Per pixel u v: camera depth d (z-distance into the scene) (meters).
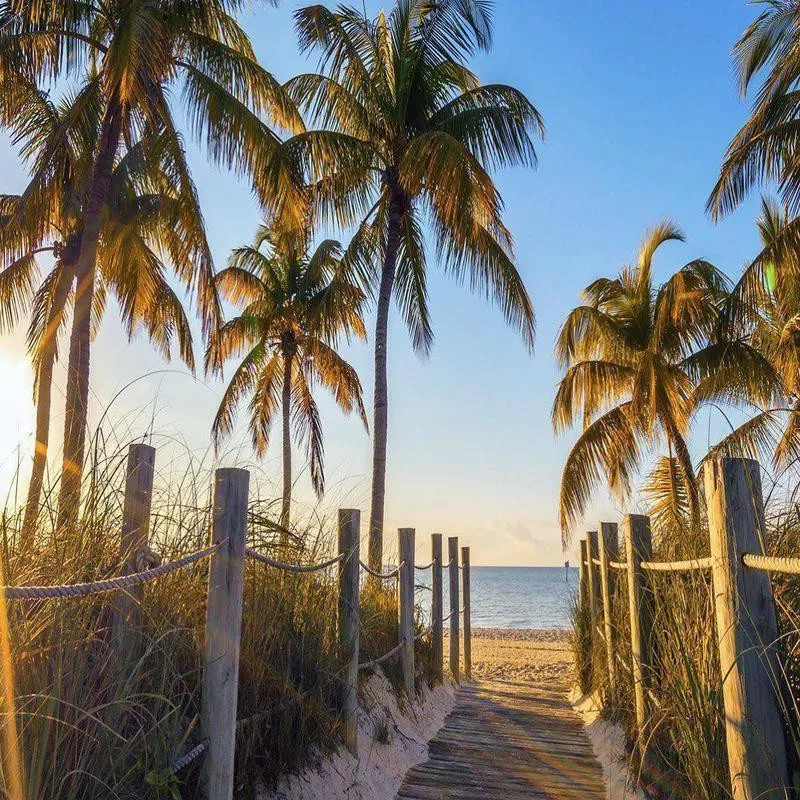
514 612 55.50
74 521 3.19
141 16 9.77
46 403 10.63
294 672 4.45
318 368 21.41
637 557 5.60
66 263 12.62
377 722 5.97
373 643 6.88
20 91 12.30
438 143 11.77
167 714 2.79
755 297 11.98
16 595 2.10
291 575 4.55
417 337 14.83
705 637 3.63
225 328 20.41
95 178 10.72
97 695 2.66
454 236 12.45
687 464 15.55
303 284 20.34
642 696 5.23
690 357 15.48
